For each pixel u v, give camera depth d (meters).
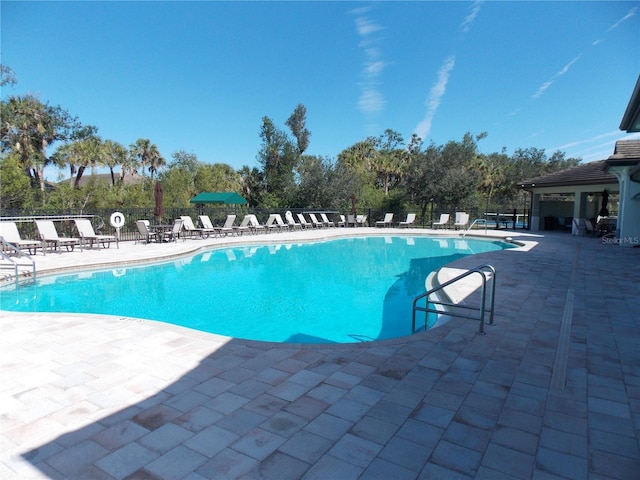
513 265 9.61
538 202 21.45
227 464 2.17
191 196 29.11
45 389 3.09
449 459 2.23
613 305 5.81
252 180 34.72
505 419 2.68
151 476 2.06
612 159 12.98
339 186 26.58
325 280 9.50
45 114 27.70
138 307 7.09
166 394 3.02
